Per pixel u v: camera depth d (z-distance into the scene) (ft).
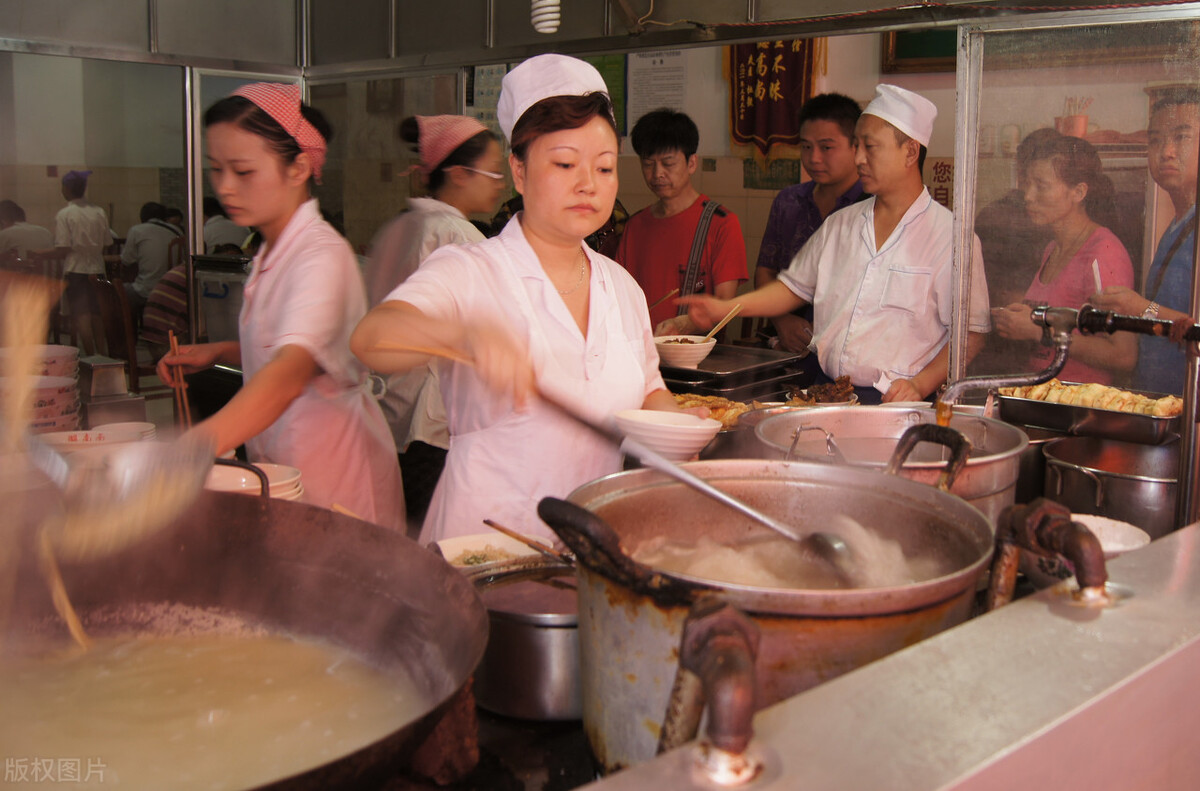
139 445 4.05
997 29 8.28
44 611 4.03
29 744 3.18
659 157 13.61
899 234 10.30
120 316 15.69
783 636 2.43
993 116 8.43
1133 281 8.00
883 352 10.47
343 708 3.45
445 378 6.26
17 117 15.70
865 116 10.18
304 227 6.87
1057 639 2.56
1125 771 2.47
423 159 10.45
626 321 6.52
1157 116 7.67
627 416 5.55
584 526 2.56
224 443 5.57
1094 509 6.12
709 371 9.80
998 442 4.78
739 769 1.92
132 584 4.18
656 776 1.93
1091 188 8.07
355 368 7.12
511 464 5.99
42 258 16.16
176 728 3.30
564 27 14.51
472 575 4.26
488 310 5.80
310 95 18.52
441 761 3.13
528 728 3.64
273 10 18.08
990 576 3.00
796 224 13.73
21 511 4.01
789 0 12.00
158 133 17.07
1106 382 8.21
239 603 4.18
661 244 14.02
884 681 2.30
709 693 1.90
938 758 2.00
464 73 15.81
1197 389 4.89
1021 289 8.55
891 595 2.41
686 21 13.08
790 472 3.72
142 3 16.60
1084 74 7.95
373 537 3.91
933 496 3.36
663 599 2.51
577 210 5.71
